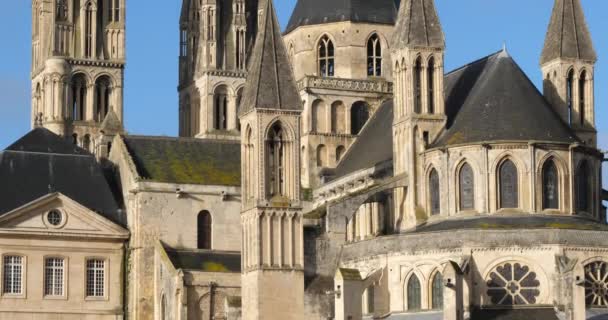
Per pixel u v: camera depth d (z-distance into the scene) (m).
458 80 193.50
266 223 176.88
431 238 173.75
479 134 180.00
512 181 178.38
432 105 185.75
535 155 177.88
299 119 180.50
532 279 170.00
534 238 170.00
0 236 199.50
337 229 187.00
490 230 171.25
